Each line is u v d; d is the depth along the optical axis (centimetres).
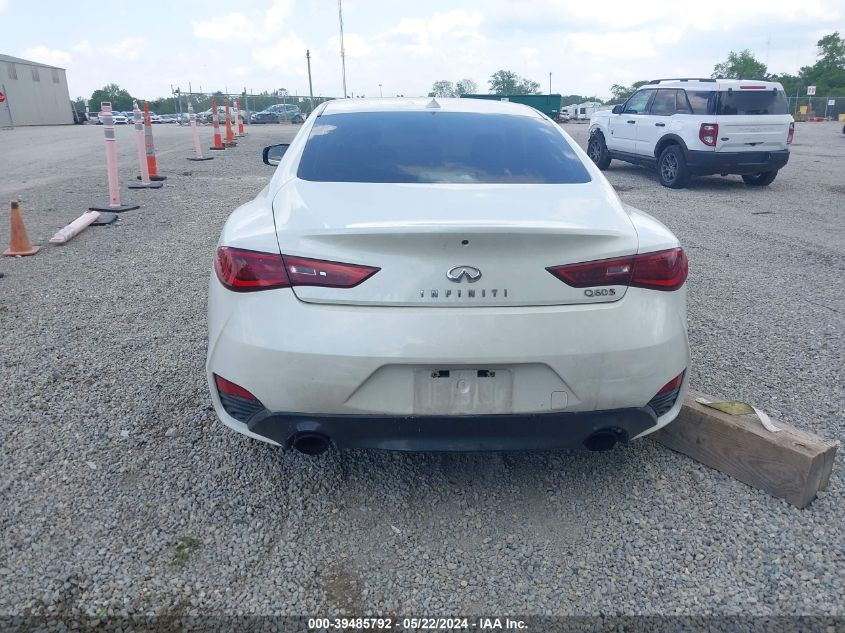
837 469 329
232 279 271
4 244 757
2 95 4106
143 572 262
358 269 258
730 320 539
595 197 310
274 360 263
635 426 281
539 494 314
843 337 502
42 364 440
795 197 1186
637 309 272
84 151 1911
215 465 332
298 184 312
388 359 256
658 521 294
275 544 279
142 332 499
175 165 1532
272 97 4506
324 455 342
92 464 330
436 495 313
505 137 361
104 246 757
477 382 264
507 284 260
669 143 1300
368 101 414
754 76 9469
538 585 259
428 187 305
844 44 8862
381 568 267
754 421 323
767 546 278
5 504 297
